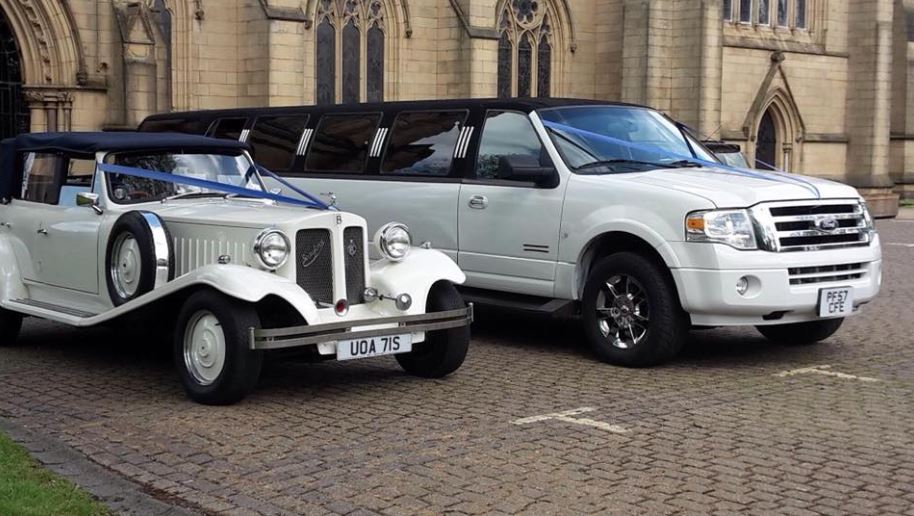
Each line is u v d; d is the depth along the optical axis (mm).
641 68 33188
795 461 7051
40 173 10852
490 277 11547
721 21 33281
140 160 10203
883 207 39375
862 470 6852
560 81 34625
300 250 8625
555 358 10781
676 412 8406
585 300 10578
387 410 8469
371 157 12828
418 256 9430
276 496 6301
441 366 9570
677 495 6332
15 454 6977
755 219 9812
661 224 9953
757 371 10102
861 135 40219
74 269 10141
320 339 8375
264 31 25500
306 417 8227
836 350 11289
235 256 8797
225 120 14680
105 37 23578
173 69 25656
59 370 10023
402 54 30312
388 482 6562
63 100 23297
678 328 10008
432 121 12453
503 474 6730
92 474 6664
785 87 37938
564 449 7312
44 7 22953
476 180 11719
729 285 9648
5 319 11031
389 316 8844
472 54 30156
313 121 13695
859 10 39906
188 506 6133
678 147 11758
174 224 9328
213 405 8562
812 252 10008
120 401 8742
